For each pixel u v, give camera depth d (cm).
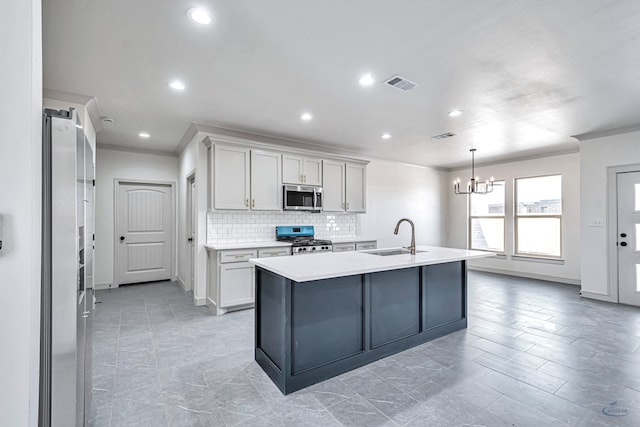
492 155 606
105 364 254
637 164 414
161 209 562
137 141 491
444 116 374
